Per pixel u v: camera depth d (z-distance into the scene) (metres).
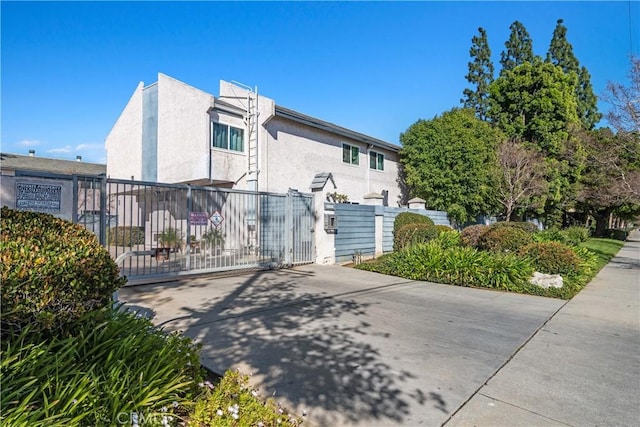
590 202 26.28
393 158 23.55
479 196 19.20
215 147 14.95
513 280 8.86
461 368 4.08
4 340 2.45
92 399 2.30
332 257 12.35
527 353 4.62
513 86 23.88
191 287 7.93
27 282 2.47
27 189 4.73
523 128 23.41
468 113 21.75
